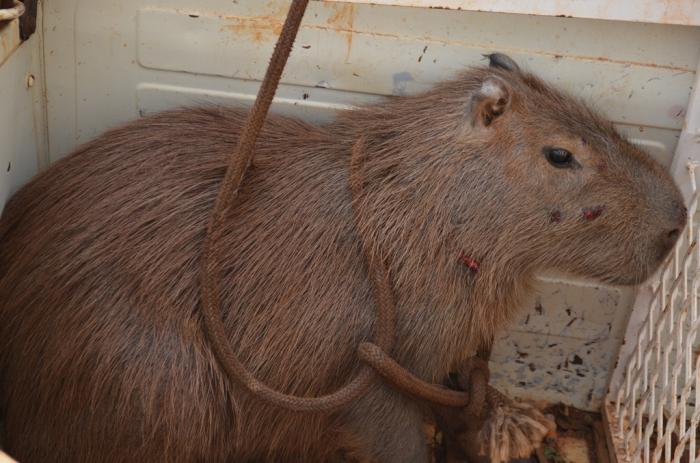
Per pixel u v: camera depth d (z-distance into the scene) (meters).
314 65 2.00
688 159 2.00
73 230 1.90
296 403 1.86
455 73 1.99
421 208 1.89
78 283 1.88
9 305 1.91
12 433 1.93
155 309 1.87
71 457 1.91
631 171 1.89
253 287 1.88
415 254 1.89
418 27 1.98
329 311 1.88
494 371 2.14
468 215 1.89
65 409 1.90
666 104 1.99
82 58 2.00
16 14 1.86
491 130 1.88
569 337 2.11
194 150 1.92
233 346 1.88
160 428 1.88
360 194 1.89
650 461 2.09
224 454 1.93
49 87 2.02
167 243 1.88
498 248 1.90
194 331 1.87
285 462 2.02
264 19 1.98
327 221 1.89
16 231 1.93
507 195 1.88
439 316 1.90
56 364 1.88
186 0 1.98
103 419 1.89
